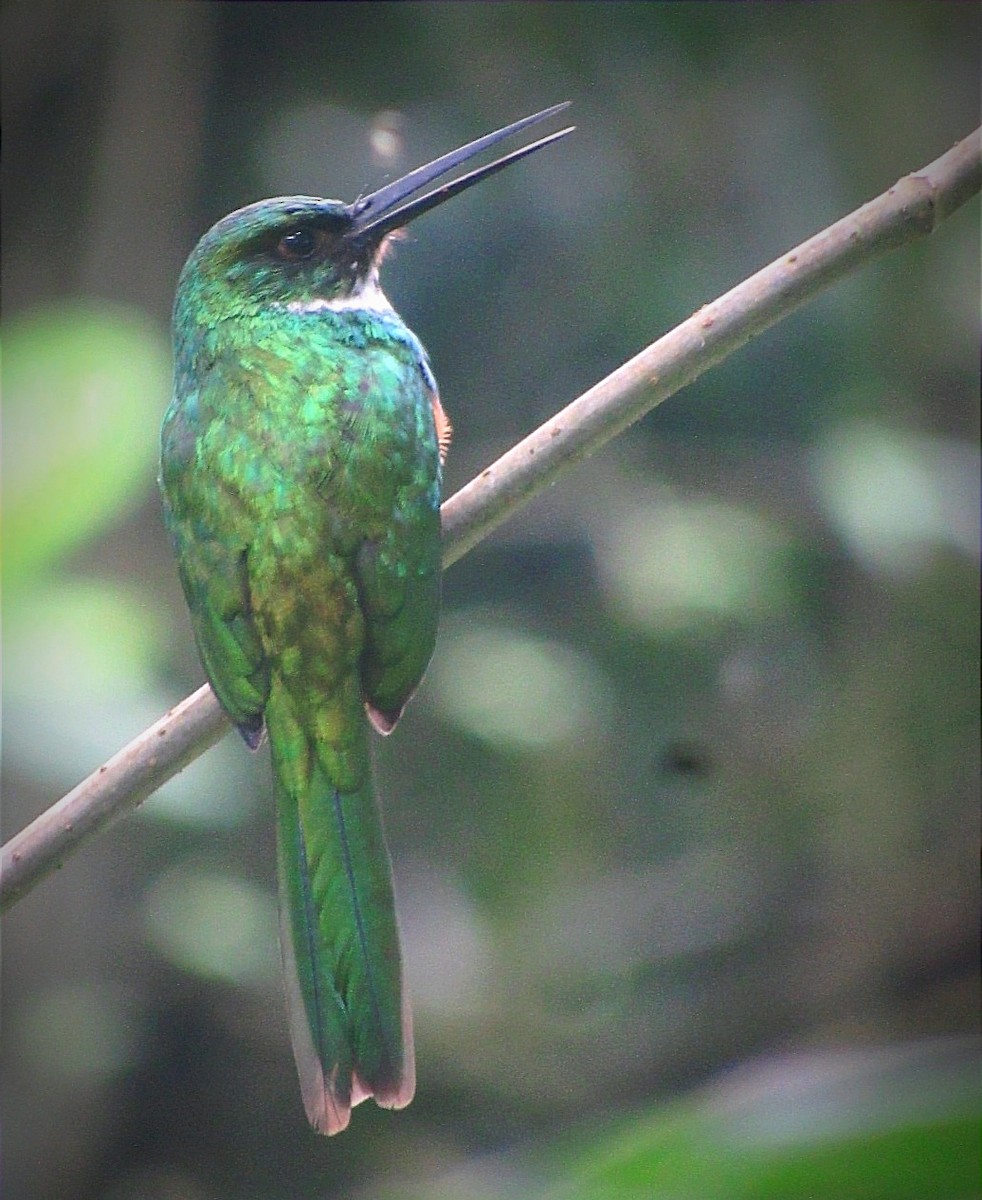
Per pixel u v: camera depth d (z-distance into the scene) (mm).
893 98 3352
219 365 3080
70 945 3326
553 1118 3344
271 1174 3348
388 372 3074
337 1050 3021
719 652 3338
